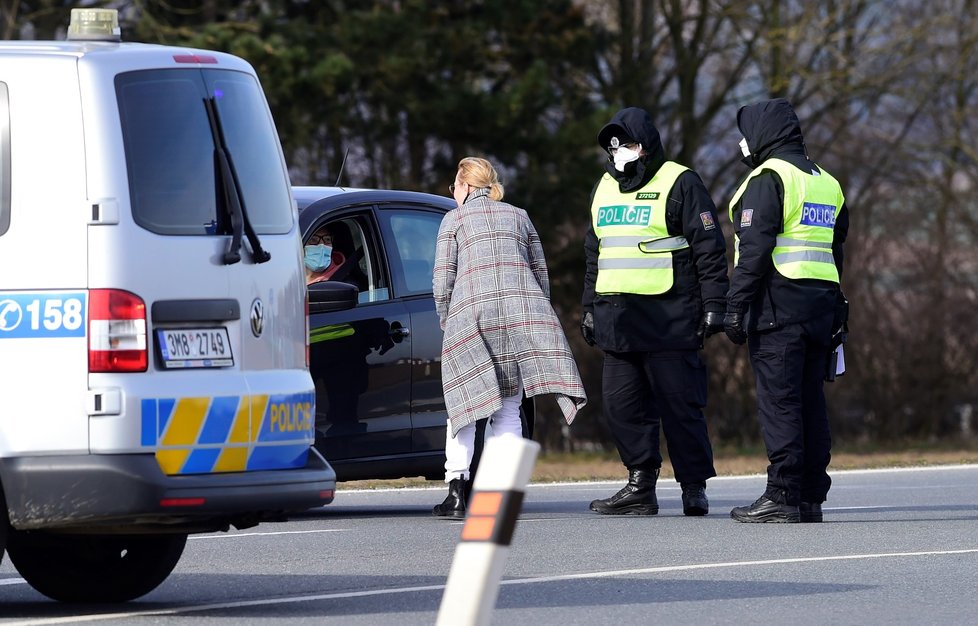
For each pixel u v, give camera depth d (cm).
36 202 2178
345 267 3691
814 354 3488
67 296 2153
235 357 2258
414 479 4841
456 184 3497
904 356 10406
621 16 11550
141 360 2159
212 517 2200
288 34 9331
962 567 2712
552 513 3738
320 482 2311
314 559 2881
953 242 11144
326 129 9438
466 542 1380
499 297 3375
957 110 12269
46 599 2492
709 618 2227
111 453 2133
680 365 3612
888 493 4338
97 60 2225
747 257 3391
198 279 2227
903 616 2245
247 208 2327
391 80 9325
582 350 9738
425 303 3759
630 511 3662
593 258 3722
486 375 3356
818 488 3500
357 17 9419
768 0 11144
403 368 3681
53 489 2120
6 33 9294
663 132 11712
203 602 2403
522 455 1380
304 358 2398
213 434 2205
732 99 11612
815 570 2677
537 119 9569
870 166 12231
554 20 10200
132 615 2262
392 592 2470
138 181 2209
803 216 3409
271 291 2331
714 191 11894
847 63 11094
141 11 9388
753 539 3102
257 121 2394
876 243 10688
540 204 9394
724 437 10150
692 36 11438
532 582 2550
